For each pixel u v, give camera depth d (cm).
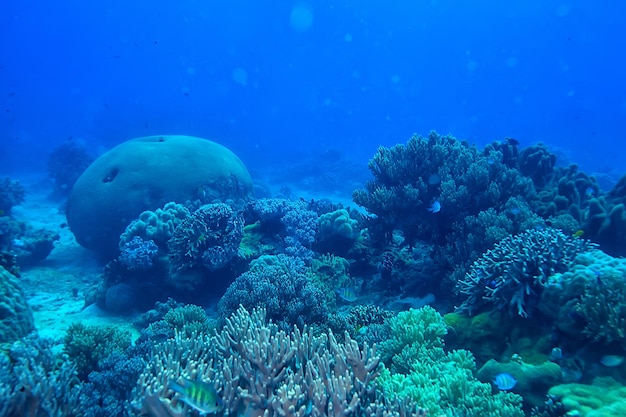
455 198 754
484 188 786
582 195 986
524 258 507
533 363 457
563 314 452
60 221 1778
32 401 349
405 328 518
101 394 449
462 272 673
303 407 288
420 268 780
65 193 2353
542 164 1010
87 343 550
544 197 900
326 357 353
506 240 597
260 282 622
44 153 4612
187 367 356
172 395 319
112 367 491
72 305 891
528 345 484
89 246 1180
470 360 479
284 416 287
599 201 800
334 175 3400
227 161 1421
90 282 1039
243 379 350
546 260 504
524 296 501
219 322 616
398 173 828
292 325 588
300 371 345
